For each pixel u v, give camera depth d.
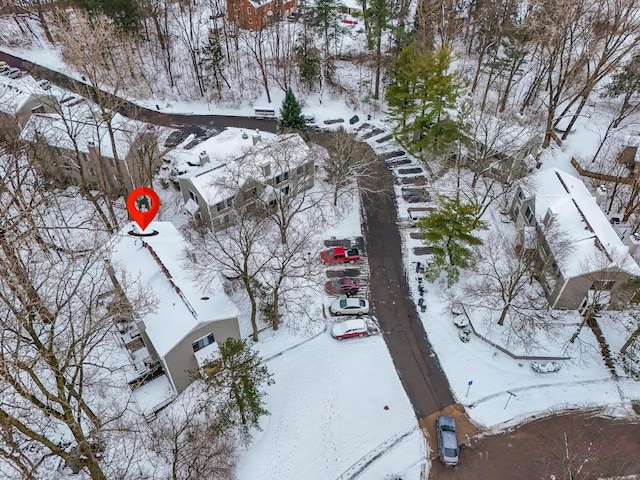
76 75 66.31
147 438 33.44
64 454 26.53
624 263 38.59
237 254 42.84
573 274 39.00
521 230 46.44
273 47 73.62
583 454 34.00
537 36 55.94
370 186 54.56
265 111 64.81
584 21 60.81
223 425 32.03
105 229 45.97
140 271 37.38
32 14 74.56
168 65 69.75
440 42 73.69
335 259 46.28
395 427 35.41
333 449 34.12
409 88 54.09
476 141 50.94
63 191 51.97
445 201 47.12
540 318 41.19
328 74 69.81
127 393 35.47
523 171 49.94
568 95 62.12
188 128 62.62
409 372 38.66
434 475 32.97
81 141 49.34
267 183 48.28
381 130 62.34
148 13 68.62
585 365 39.03
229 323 35.28
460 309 42.50
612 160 54.50
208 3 81.06
